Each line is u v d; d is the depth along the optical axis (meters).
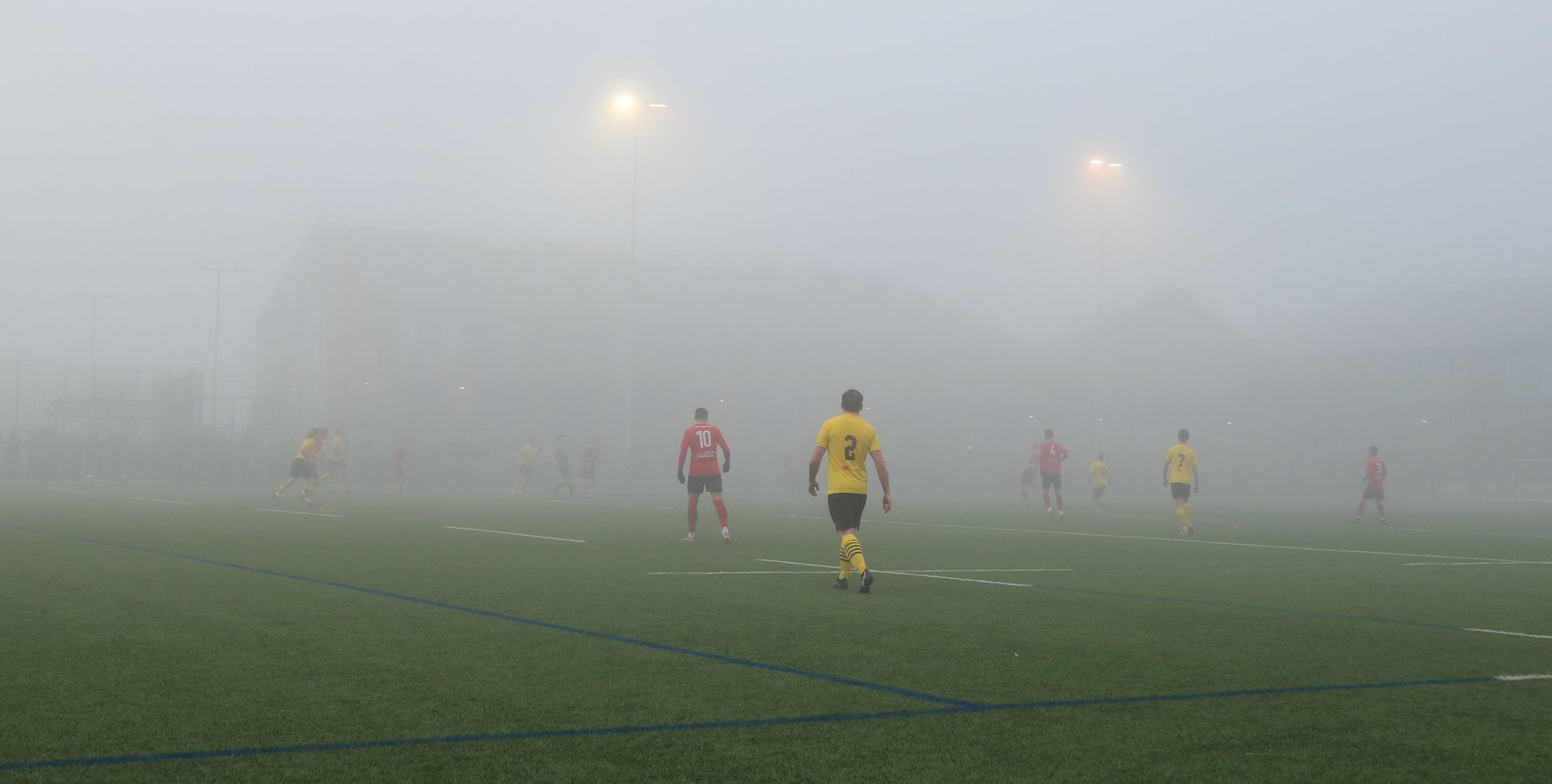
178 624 8.18
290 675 6.43
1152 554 16.69
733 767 4.69
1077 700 6.09
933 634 8.30
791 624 8.67
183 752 4.82
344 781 4.43
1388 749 5.16
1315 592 11.70
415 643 7.51
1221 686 6.52
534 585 10.95
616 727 5.35
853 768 4.71
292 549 14.47
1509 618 9.75
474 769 4.62
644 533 18.91
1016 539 19.36
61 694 5.87
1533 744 5.29
